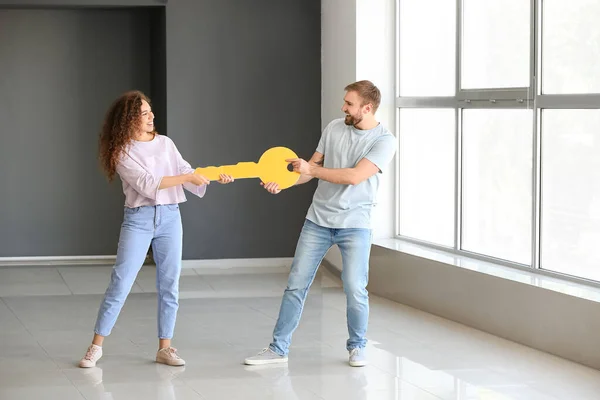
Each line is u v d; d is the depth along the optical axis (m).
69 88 9.57
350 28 8.23
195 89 8.99
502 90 6.61
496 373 5.31
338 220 5.36
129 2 8.88
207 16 8.98
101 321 5.46
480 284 6.36
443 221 7.46
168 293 5.51
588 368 5.39
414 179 7.89
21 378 5.25
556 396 4.88
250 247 9.23
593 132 5.75
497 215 6.77
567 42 5.97
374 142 5.37
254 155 9.13
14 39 9.44
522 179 6.47
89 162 9.67
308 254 5.45
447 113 7.35
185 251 9.11
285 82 9.15
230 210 9.17
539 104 6.20
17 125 9.51
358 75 8.09
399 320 6.72
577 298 5.46
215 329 6.48
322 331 6.39
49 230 9.65
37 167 9.59
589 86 5.78
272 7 9.09
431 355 5.71
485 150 6.89
